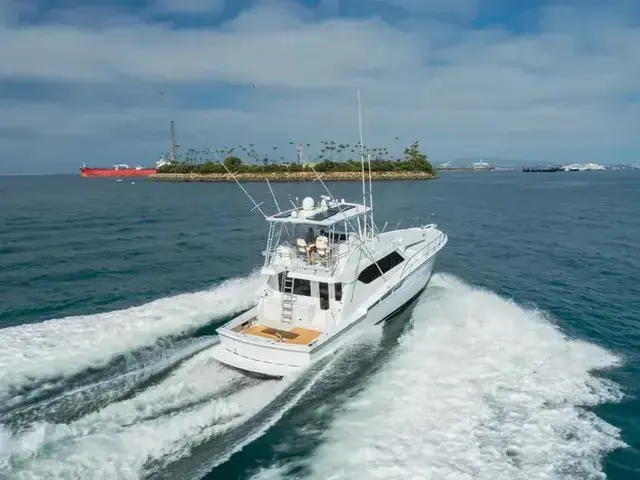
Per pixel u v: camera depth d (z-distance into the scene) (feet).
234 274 74.95
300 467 25.96
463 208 167.32
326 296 40.93
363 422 29.86
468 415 30.48
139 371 35.06
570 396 33.47
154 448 26.61
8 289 66.39
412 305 52.08
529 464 26.32
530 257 86.99
